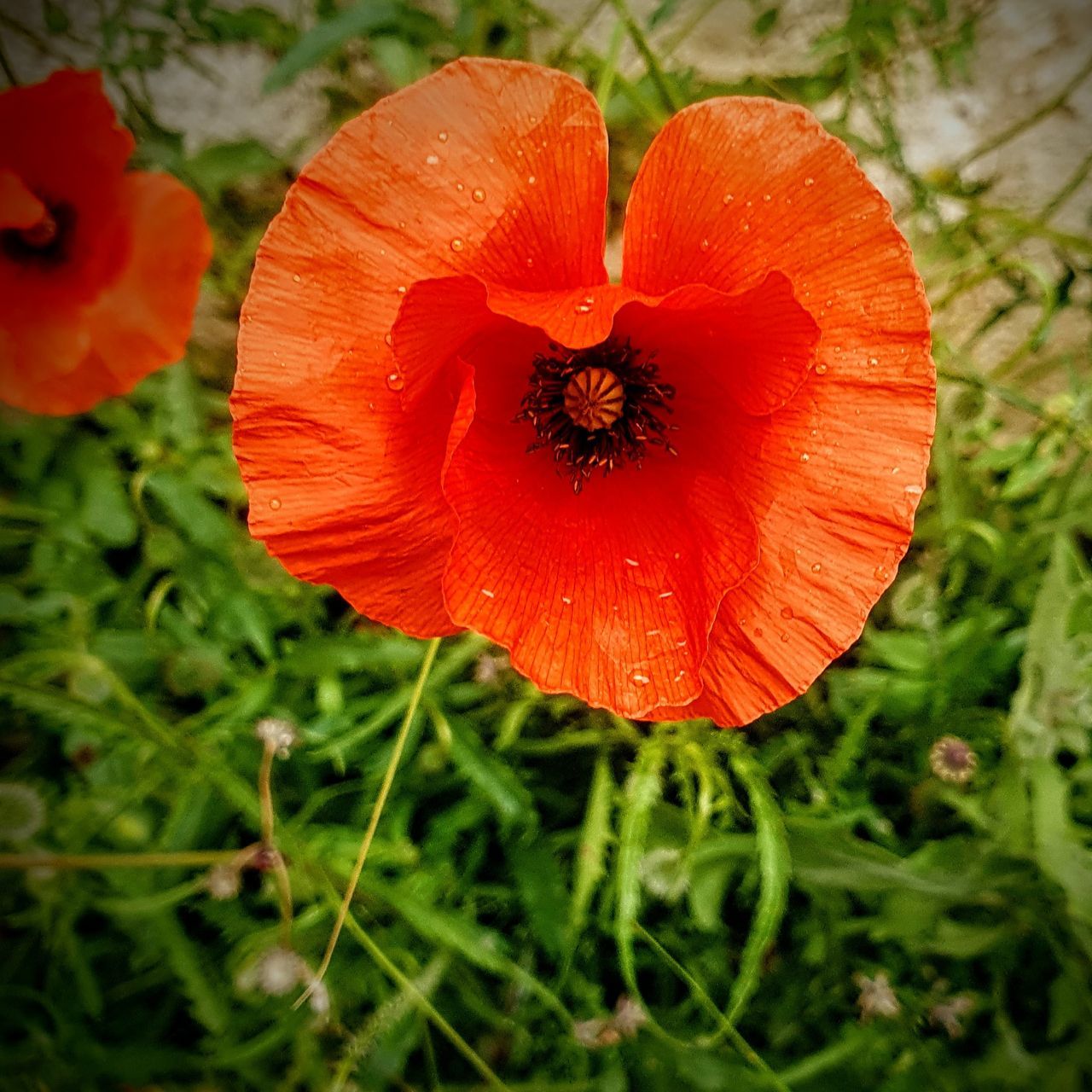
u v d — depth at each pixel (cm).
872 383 9
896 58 16
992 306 17
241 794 11
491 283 9
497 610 9
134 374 12
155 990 12
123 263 11
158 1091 11
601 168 9
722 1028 11
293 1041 11
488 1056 12
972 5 16
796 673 9
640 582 10
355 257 9
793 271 9
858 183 9
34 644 12
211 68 16
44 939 11
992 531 13
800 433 9
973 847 12
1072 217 17
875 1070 12
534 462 10
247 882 12
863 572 9
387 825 12
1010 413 17
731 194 9
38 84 10
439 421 9
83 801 11
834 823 12
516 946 12
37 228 11
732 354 9
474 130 9
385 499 9
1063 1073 11
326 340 9
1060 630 12
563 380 10
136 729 11
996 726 13
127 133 11
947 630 14
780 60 16
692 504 10
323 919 12
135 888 11
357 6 12
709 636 9
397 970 11
